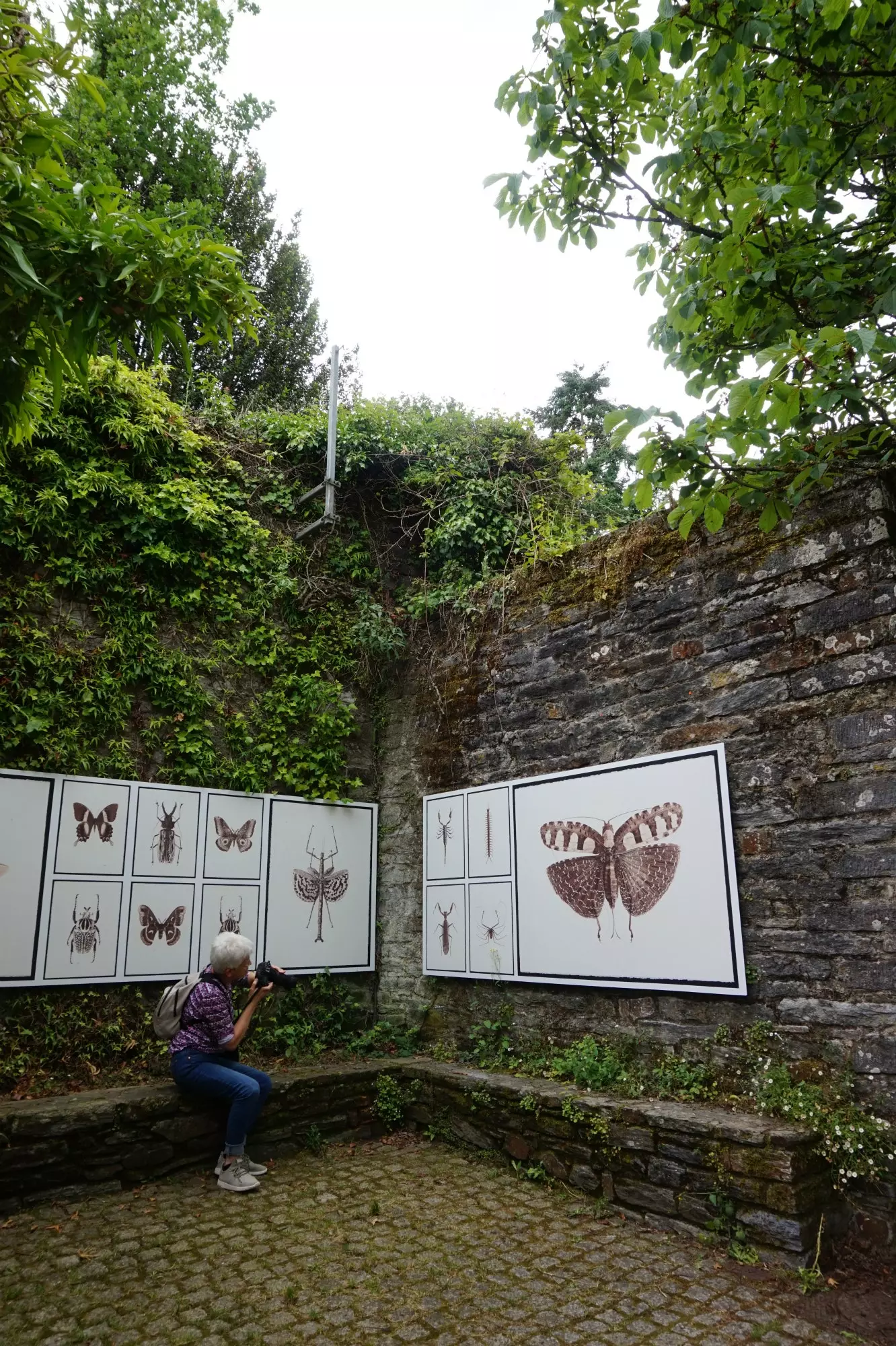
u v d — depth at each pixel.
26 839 5.02
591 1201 4.12
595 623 5.46
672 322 4.09
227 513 6.48
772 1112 3.83
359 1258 3.51
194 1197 4.20
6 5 2.36
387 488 7.59
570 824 5.28
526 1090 4.60
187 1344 2.84
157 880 5.49
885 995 3.72
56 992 5.00
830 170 3.68
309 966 6.11
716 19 3.42
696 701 4.75
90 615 5.65
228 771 6.04
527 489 7.45
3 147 2.42
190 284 2.56
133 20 12.35
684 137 4.14
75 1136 4.21
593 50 3.76
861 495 4.17
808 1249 3.36
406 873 6.54
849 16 3.31
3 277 2.32
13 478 5.41
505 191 4.09
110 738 5.54
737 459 3.60
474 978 5.70
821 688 4.18
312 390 15.88
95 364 5.93
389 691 7.06
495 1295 3.19
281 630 6.67
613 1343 2.85
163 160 13.35
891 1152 3.51
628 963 4.75
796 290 3.80
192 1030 4.57
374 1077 5.39
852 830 3.95
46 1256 3.51
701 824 4.54
